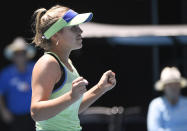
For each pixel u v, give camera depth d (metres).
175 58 24.45
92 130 21.05
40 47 9.73
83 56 26.38
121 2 26.28
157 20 26.06
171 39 20.45
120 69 26.61
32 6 26.30
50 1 26.09
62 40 9.23
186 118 18.58
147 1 26.14
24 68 21.80
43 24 9.27
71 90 8.28
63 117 9.12
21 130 21.58
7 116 21.97
